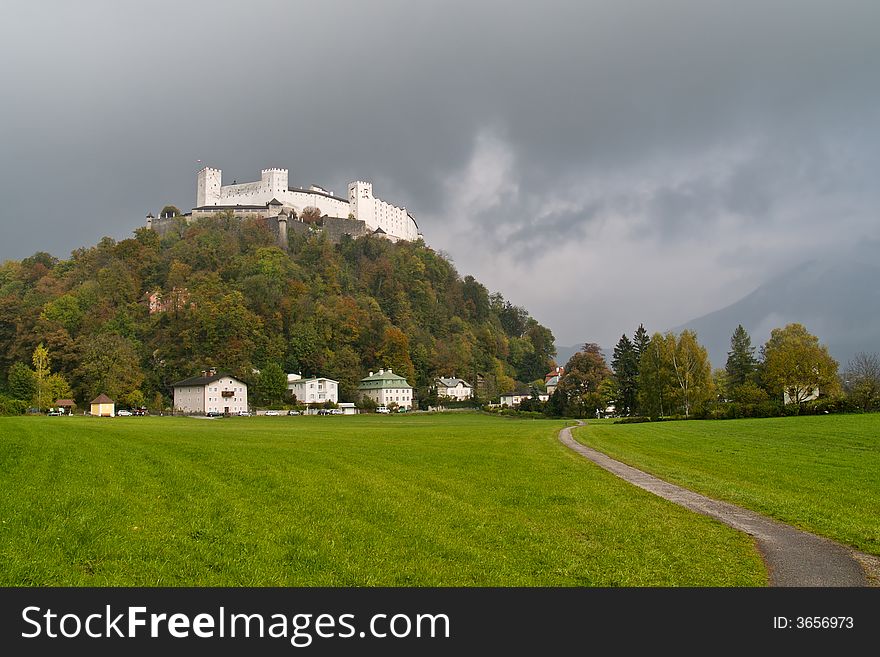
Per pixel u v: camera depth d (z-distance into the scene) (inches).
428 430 2581.2
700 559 574.2
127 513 671.1
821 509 784.3
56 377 5285.4
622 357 4835.1
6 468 892.0
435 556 581.6
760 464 1274.6
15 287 7741.1
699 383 3735.2
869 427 2176.4
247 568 535.5
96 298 7037.4
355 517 709.9
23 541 557.3
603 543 625.9
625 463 1300.4
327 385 6501.0
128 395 5511.8
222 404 5561.0
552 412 5162.4
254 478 912.9
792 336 4675.2
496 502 816.3
